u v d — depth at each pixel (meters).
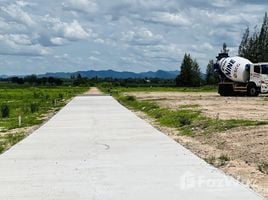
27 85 166.75
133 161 11.77
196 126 20.92
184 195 8.12
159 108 33.66
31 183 9.25
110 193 8.32
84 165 11.26
